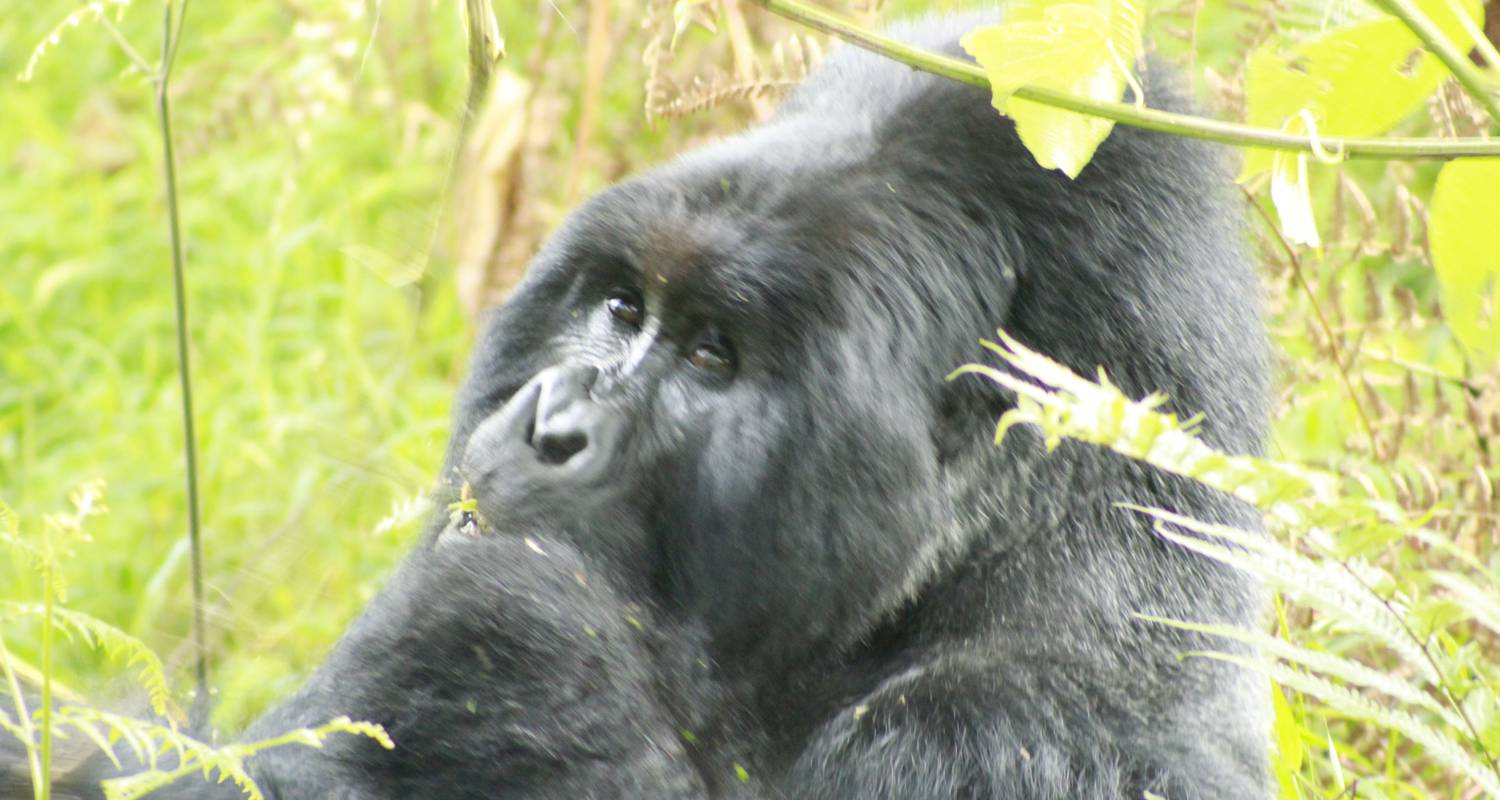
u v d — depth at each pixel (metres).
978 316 7.39
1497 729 6.80
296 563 10.80
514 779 6.62
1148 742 7.26
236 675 8.88
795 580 7.23
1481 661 9.66
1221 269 7.82
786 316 7.03
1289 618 9.84
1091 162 7.54
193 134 13.27
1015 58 6.64
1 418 14.05
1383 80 7.61
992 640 7.38
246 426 13.55
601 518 7.16
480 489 7.27
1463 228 7.72
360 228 14.70
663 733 6.99
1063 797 6.98
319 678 7.02
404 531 11.00
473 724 6.65
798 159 7.27
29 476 13.03
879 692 7.37
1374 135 7.86
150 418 13.58
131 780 5.66
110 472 13.16
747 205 7.13
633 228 7.23
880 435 7.11
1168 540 7.43
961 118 7.50
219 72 14.68
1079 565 7.40
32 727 5.84
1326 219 11.06
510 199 12.97
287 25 14.47
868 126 7.52
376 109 14.77
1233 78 10.48
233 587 9.56
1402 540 9.71
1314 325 11.01
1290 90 7.70
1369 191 13.93
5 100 17.30
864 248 7.11
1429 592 9.80
